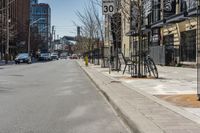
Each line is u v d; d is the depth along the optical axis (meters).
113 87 18.53
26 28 107.56
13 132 9.12
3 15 77.62
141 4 24.59
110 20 41.47
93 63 61.66
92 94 17.31
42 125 10.00
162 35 48.25
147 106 12.13
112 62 35.50
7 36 72.31
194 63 37.97
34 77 28.36
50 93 17.47
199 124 9.19
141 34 24.14
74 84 22.56
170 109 11.48
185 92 16.00
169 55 44.06
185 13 34.34
